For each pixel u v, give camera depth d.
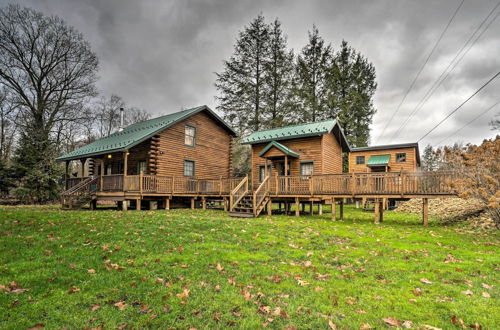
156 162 15.47
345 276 4.43
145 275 4.22
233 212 12.55
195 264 4.75
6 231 6.67
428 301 3.48
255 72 26.75
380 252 5.88
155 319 2.98
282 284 3.99
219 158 20.14
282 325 2.89
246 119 26.70
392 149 22.56
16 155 20.80
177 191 15.22
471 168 8.63
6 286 3.73
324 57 29.03
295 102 26.97
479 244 6.57
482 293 3.74
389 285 4.06
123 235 6.55
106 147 15.77
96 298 3.48
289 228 8.34
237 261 4.98
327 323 2.94
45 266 4.54
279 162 16.62
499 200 8.05
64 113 26.11
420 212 14.05
